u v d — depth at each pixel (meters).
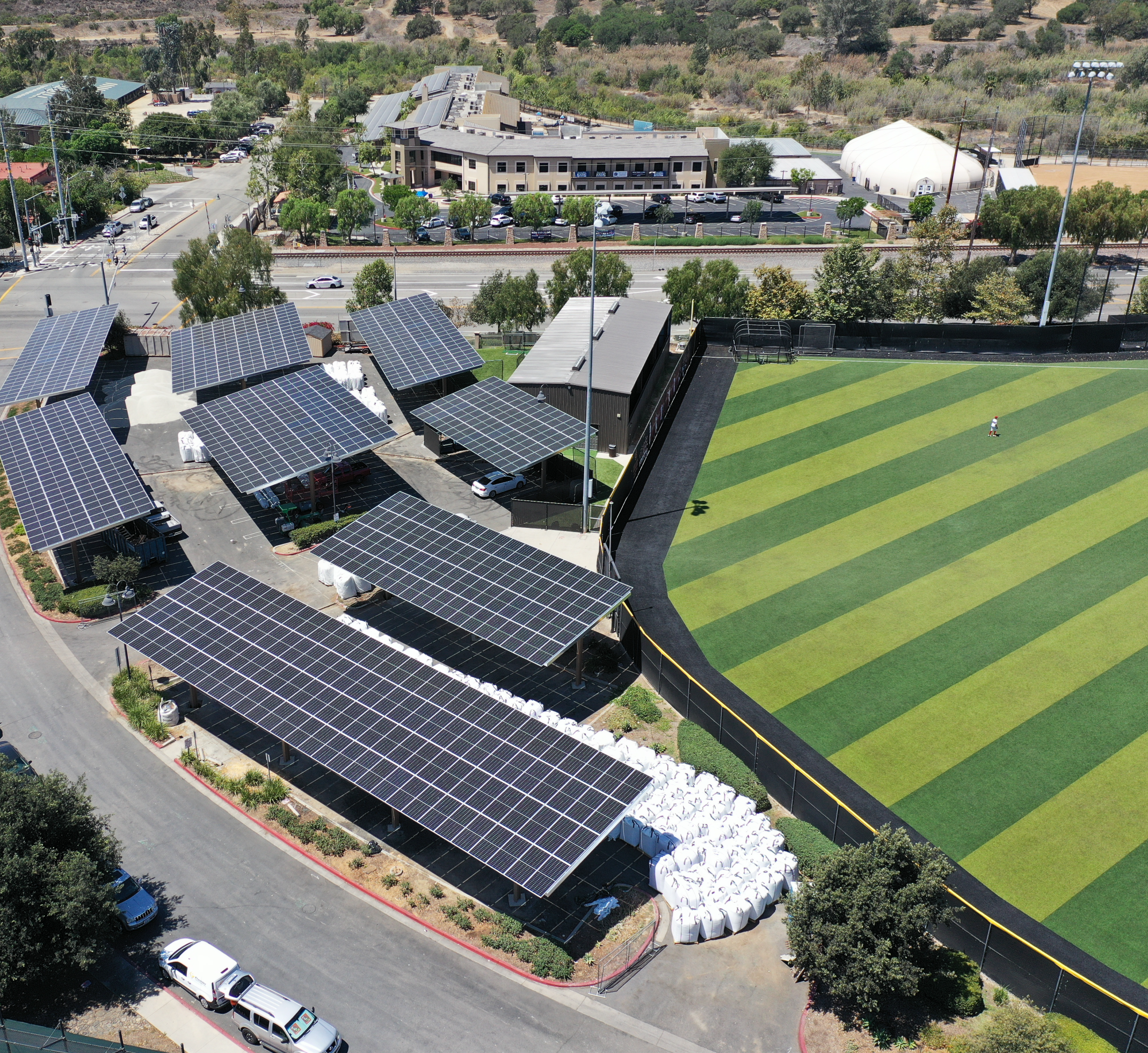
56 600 64.94
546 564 59.34
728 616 62.50
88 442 72.56
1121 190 135.50
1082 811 48.66
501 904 44.72
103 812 49.25
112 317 96.19
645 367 86.31
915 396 87.94
